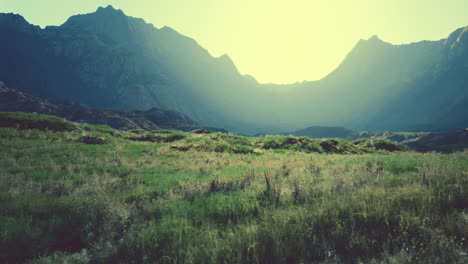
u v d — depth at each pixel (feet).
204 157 57.88
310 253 12.52
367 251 12.23
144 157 54.19
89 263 13.39
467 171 25.89
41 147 53.62
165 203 21.18
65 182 27.07
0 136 60.85
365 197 18.28
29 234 14.83
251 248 12.22
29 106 488.44
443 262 10.91
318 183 25.49
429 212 14.90
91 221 17.04
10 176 28.48
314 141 94.32
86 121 465.88
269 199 21.17
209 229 14.89
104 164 43.47
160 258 12.71
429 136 497.05
